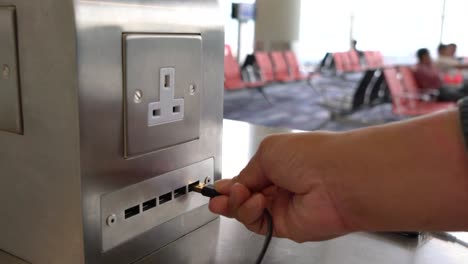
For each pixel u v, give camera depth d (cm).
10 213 38
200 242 45
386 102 423
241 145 80
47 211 35
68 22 31
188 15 41
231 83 447
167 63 39
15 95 35
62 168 34
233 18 688
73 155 33
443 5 772
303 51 772
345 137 33
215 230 47
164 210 42
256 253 43
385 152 30
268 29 716
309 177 34
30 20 33
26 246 37
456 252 46
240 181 40
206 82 44
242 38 716
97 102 33
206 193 42
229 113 477
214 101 46
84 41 32
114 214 36
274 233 39
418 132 30
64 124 33
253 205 36
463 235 49
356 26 834
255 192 39
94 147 34
